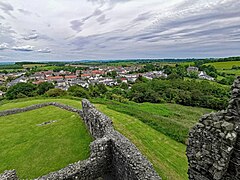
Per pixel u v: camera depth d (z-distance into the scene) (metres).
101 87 73.50
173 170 12.18
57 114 23.59
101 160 11.07
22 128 19.88
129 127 18.22
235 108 5.94
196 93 53.16
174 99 56.38
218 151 5.94
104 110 24.55
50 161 13.18
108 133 11.99
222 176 6.00
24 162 13.39
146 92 57.84
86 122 17.78
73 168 10.09
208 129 6.22
